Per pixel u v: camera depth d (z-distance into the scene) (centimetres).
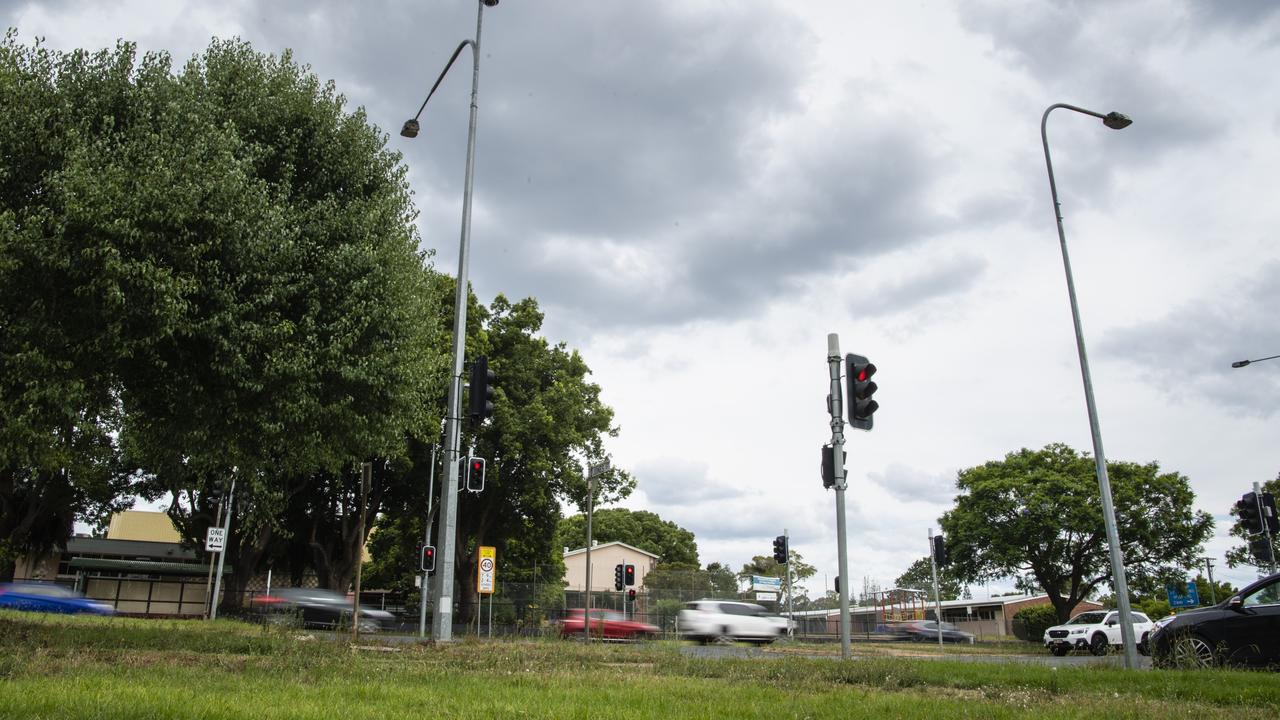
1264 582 1241
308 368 1488
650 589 3806
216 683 782
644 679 969
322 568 3875
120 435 2144
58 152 1327
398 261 1706
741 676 1057
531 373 3956
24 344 1250
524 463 3862
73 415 1409
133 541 4575
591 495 2650
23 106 1333
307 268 1562
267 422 1556
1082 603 5475
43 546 4369
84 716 557
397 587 5650
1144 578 3916
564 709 672
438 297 2175
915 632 4238
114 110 1449
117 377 1479
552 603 3800
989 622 5903
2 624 1297
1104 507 1630
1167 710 750
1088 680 1039
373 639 1600
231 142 1425
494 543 4403
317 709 630
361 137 1748
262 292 1439
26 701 603
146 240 1269
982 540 4097
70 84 1422
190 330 1327
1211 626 1251
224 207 1359
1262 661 1200
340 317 1548
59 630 1316
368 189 1791
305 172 1688
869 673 1066
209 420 1513
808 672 1102
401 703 697
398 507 4181
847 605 1309
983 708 746
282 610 2942
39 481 3762
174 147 1354
